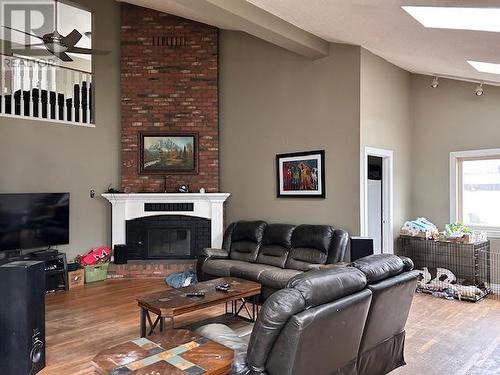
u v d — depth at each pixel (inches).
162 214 246.1
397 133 220.2
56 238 219.0
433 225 215.8
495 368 114.0
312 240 187.5
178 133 252.7
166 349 82.2
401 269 109.5
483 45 129.2
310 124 211.8
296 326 73.6
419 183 230.2
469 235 192.9
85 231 240.5
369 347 101.0
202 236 246.4
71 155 235.3
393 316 106.0
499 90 199.0
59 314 167.6
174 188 252.4
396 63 212.5
